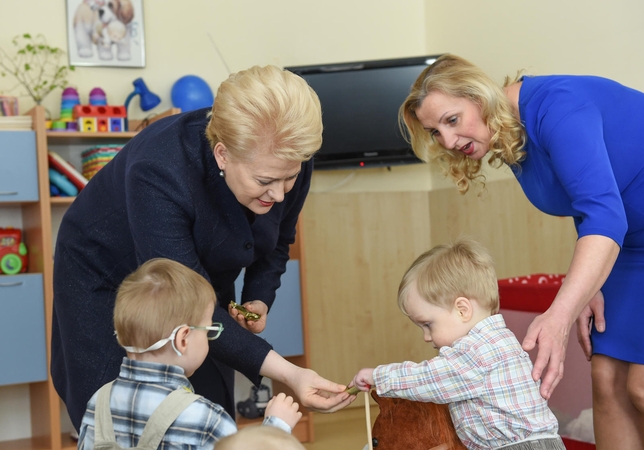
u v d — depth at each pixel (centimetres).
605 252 151
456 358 157
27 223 368
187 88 394
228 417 140
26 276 338
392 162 421
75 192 355
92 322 168
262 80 142
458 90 177
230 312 182
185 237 155
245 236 167
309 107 142
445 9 446
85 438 147
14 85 376
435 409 159
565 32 351
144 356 146
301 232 384
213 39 418
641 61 309
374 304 451
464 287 162
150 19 405
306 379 154
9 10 377
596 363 191
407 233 459
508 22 390
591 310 192
